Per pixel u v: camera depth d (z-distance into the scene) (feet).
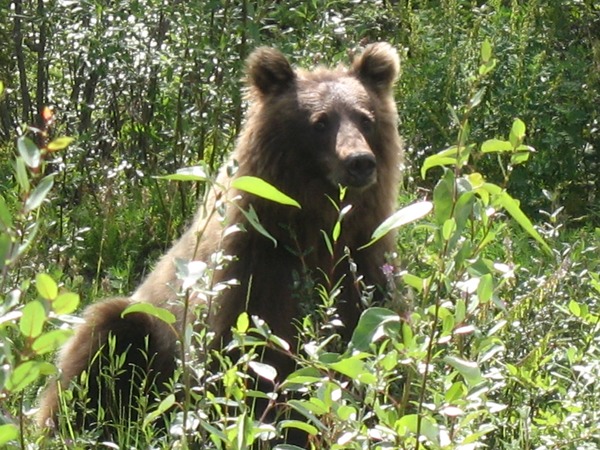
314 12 55.47
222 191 24.66
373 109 39.75
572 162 59.88
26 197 17.74
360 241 38.47
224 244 36.73
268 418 34.88
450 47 60.44
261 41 56.18
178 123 56.39
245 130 40.24
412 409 30.01
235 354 35.73
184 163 55.77
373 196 38.58
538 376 30.25
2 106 62.44
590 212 58.80
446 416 23.93
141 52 55.77
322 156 38.11
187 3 55.77
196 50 53.11
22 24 61.67
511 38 61.67
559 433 26.94
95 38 55.01
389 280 33.58
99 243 53.36
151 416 23.50
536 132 60.08
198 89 55.21
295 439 34.76
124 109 61.05
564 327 34.09
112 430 36.76
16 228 19.08
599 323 32.78
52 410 37.91
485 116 59.88
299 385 27.40
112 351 35.45
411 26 61.87
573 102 60.03
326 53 54.80
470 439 21.34
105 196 54.19
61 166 51.21
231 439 21.70
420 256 38.96
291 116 38.88
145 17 55.98
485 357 22.26
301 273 37.70
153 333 39.32
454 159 21.07
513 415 30.86
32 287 40.16
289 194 38.42
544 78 61.05
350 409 21.81
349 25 58.80
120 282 47.50
